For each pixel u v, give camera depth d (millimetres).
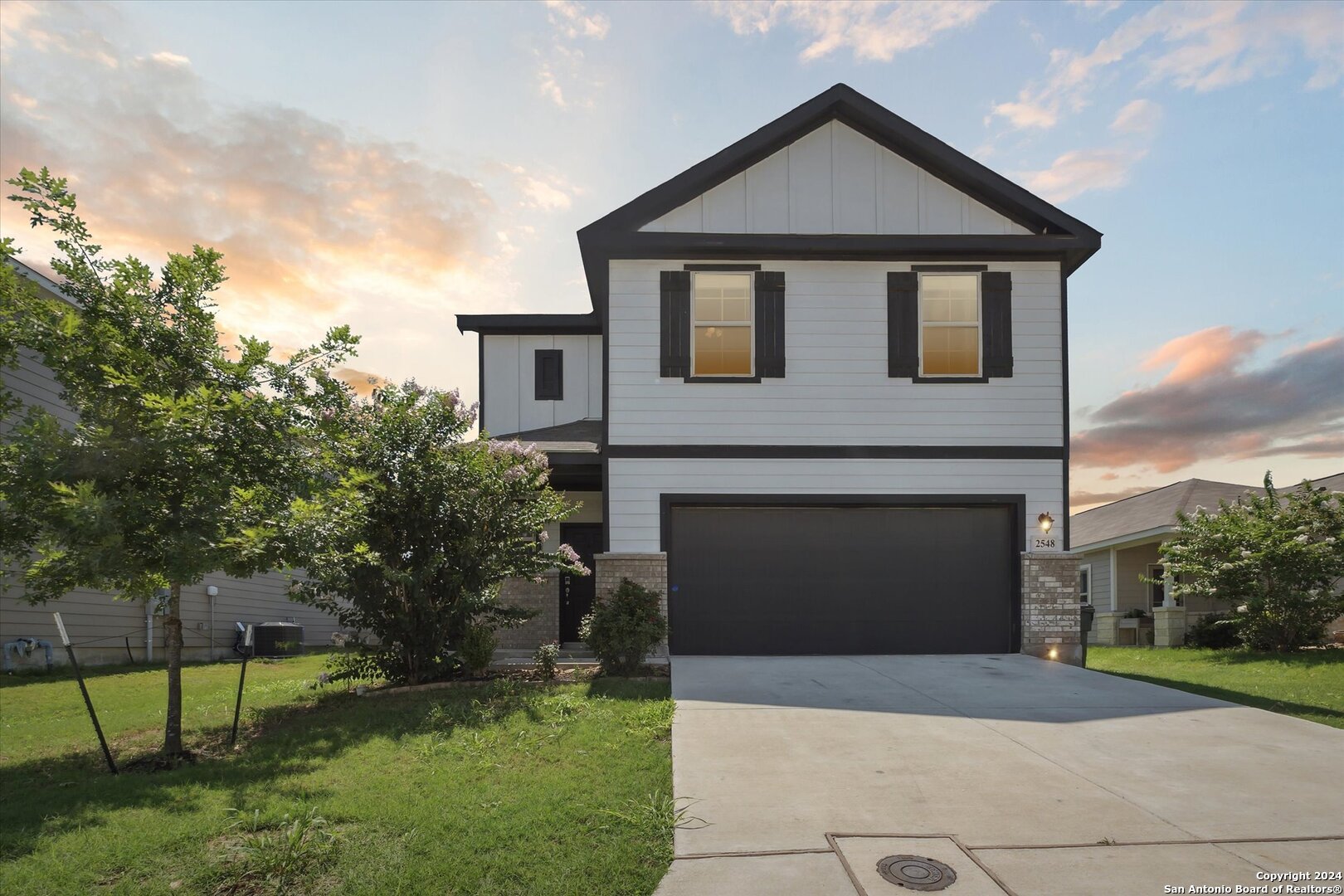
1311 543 15297
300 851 4820
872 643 12625
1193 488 22172
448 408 10305
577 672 10984
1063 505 12797
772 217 13125
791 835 5246
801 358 12906
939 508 12867
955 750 7027
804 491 12711
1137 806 5758
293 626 17797
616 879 4645
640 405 12789
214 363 7355
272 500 7398
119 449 6699
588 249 12961
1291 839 5219
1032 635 12508
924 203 13227
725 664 11383
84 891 4441
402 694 9453
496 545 10227
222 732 8242
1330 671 12297
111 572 6629
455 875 4641
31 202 7004
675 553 12719
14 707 9500
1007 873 4730
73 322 6871
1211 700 8938
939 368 13086
